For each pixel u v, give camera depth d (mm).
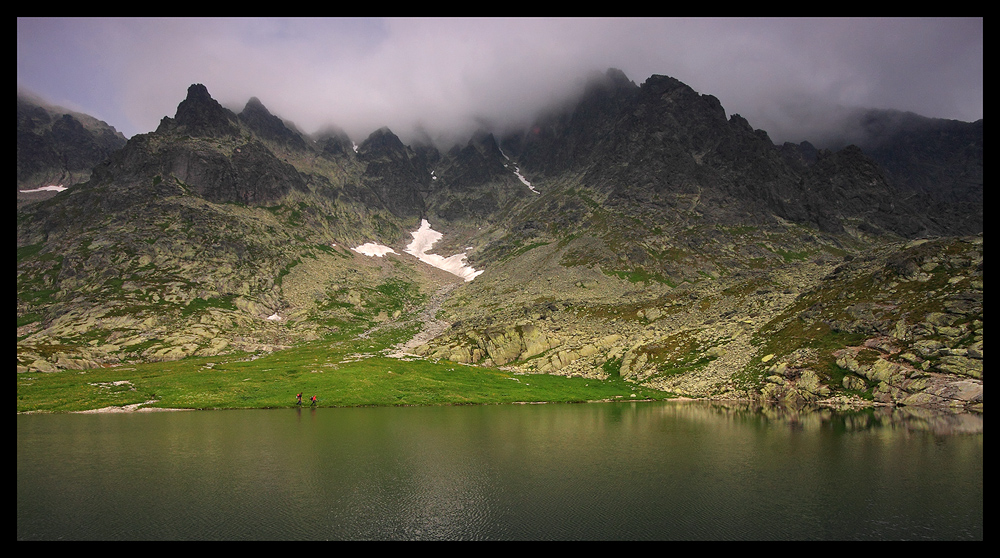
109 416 83875
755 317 134375
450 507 41938
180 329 182375
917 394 87125
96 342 162625
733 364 117312
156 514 40031
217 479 49031
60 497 43656
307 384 110812
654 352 134000
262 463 54844
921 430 69688
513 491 45875
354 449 61531
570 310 175625
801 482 48281
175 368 129875
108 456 56781
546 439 67688
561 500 43812
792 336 117312
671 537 36000
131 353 155750
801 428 73688
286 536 36156
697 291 165000
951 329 94250
